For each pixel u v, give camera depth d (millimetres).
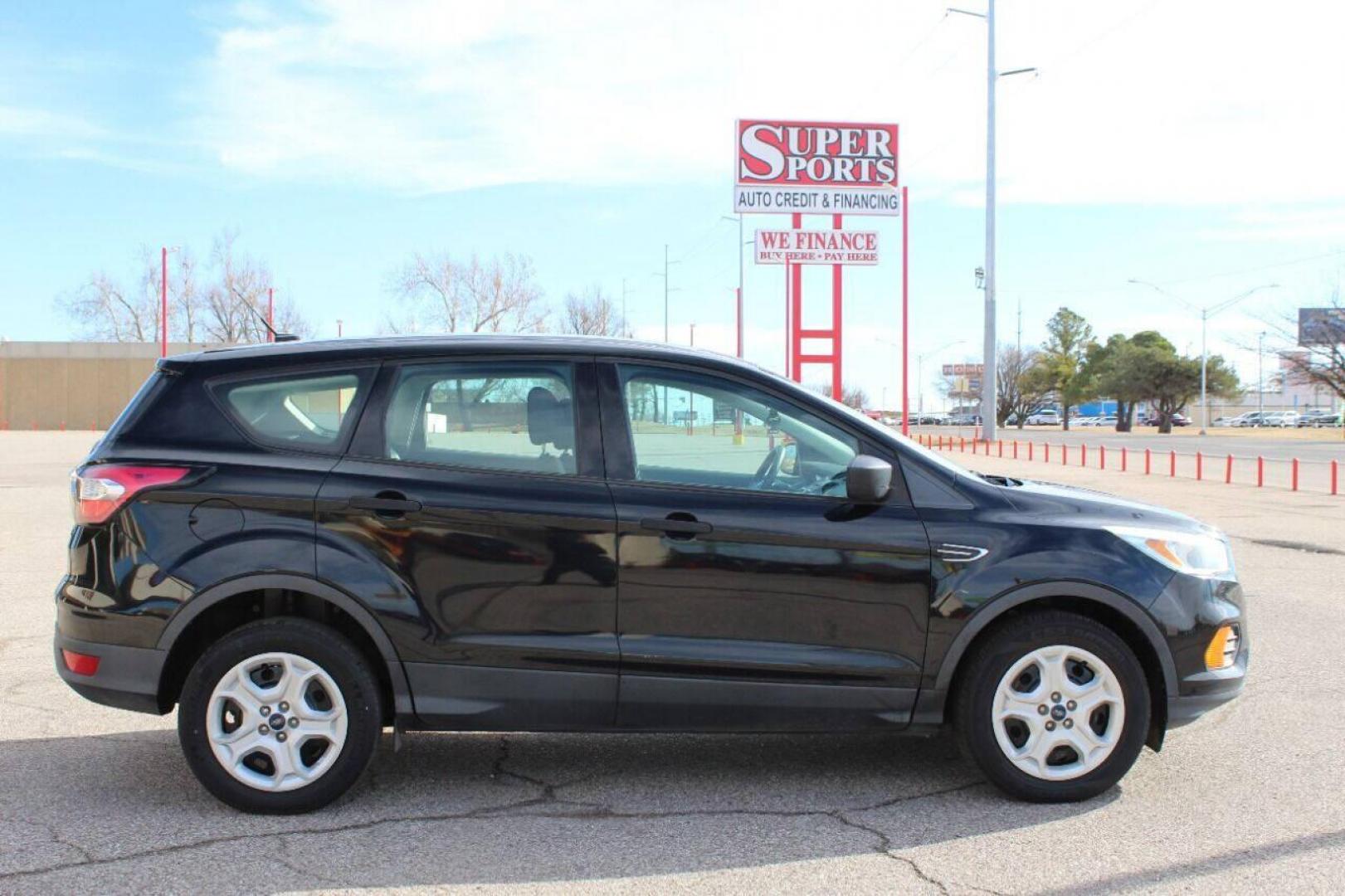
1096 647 4367
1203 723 5543
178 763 4898
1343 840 4039
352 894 3588
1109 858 3885
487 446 4445
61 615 4363
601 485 4391
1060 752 4441
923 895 3584
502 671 4301
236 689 4234
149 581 4215
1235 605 4578
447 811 4340
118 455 4344
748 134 36344
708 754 5102
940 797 4512
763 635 4352
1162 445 45844
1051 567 4363
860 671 4348
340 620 4480
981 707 4387
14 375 59688
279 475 4305
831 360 37031
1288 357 59656
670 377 4566
